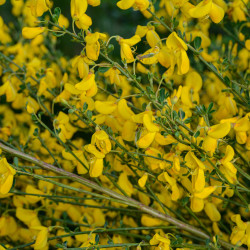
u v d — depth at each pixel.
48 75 0.70
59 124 0.66
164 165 0.63
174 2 0.63
